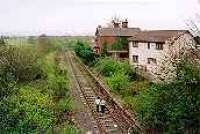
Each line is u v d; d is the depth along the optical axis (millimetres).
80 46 88688
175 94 19406
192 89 18500
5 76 26031
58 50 111875
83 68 63656
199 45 19344
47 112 24109
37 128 20750
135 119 25031
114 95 36188
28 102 24672
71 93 37406
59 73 49281
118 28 75750
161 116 20375
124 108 29609
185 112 18516
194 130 18594
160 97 20344
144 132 21688
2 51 31062
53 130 21609
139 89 34531
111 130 24344
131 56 60875
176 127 19109
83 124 25672
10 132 19703
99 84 43156
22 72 31688
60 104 28844
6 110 20812
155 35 56125
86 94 37812
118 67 49625
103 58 62438
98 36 79062
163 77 20750
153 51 54156
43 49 68062
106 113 29328
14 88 24969
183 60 19109
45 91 31000
